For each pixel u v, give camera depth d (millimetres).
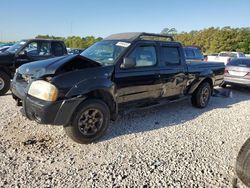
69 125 3824
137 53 4715
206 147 4082
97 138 4105
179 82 5703
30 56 7625
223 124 5297
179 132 4684
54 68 3777
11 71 7199
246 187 2938
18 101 4586
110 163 3422
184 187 2980
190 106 6691
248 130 4992
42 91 3609
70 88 3684
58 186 2857
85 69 3975
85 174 3129
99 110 4047
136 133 4516
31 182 2902
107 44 4891
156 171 3279
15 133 4223
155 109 6199
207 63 6703
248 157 2766
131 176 3137
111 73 4238
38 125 4617
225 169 3422
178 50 5715
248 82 8781
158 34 5328
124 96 4547
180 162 3541
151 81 4977
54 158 3484
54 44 8312
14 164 3264
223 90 8930
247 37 59344
